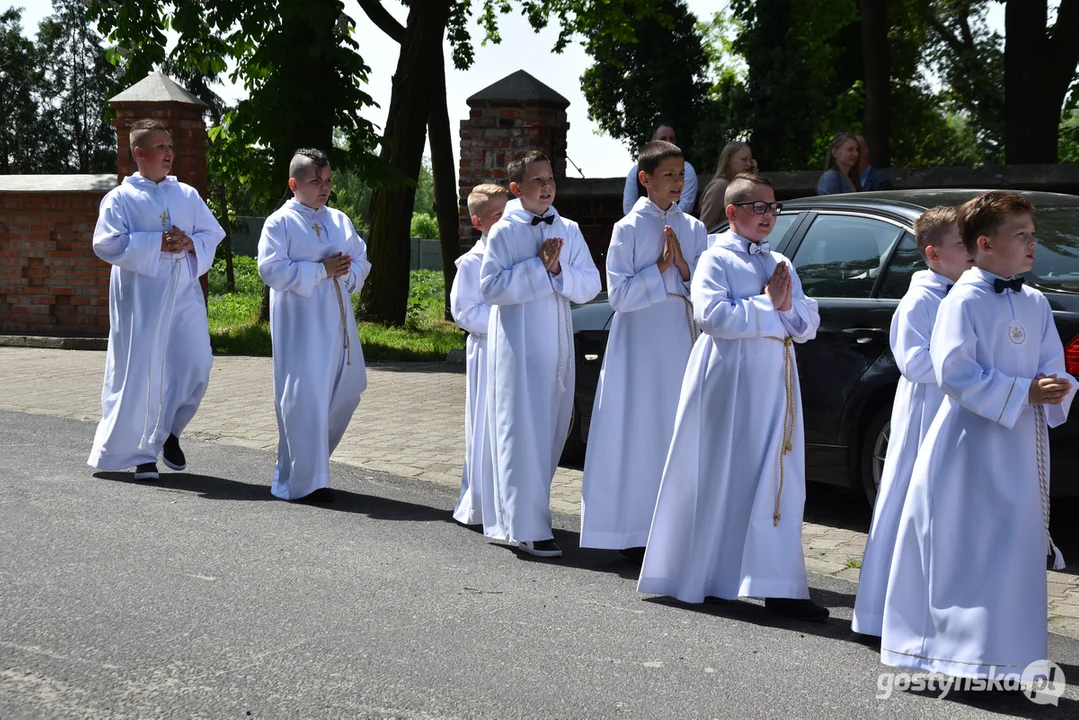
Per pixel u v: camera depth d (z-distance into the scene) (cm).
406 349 1460
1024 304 405
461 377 1238
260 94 1508
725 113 3105
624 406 565
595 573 554
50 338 1491
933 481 408
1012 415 389
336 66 1505
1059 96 1705
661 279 555
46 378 1186
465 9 2169
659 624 471
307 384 679
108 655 407
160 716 356
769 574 479
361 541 587
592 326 779
